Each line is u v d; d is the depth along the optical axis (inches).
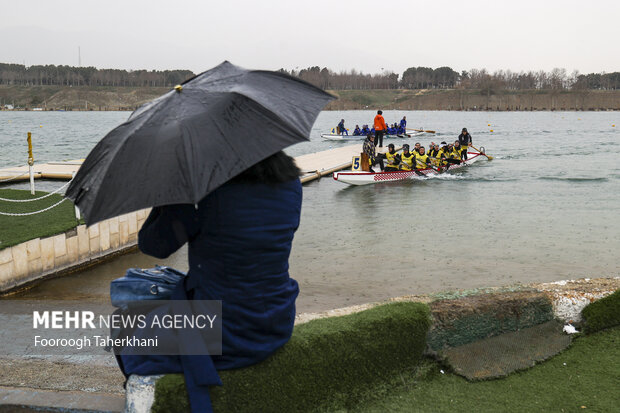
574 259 410.6
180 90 104.3
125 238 439.8
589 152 1380.4
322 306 317.1
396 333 134.4
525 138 1989.4
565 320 163.9
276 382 111.3
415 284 357.1
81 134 2536.9
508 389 137.2
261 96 104.0
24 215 452.8
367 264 403.9
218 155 93.7
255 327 104.9
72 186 103.2
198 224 98.3
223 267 100.0
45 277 364.5
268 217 99.9
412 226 533.6
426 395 133.2
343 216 592.4
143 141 95.7
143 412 102.3
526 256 420.5
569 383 139.6
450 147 1043.9
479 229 515.2
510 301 155.6
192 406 101.0
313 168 967.6
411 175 873.5
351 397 126.1
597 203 649.0
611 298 167.0
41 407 129.0
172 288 114.3
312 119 106.7
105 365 176.9
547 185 798.5
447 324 144.8
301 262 410.9
